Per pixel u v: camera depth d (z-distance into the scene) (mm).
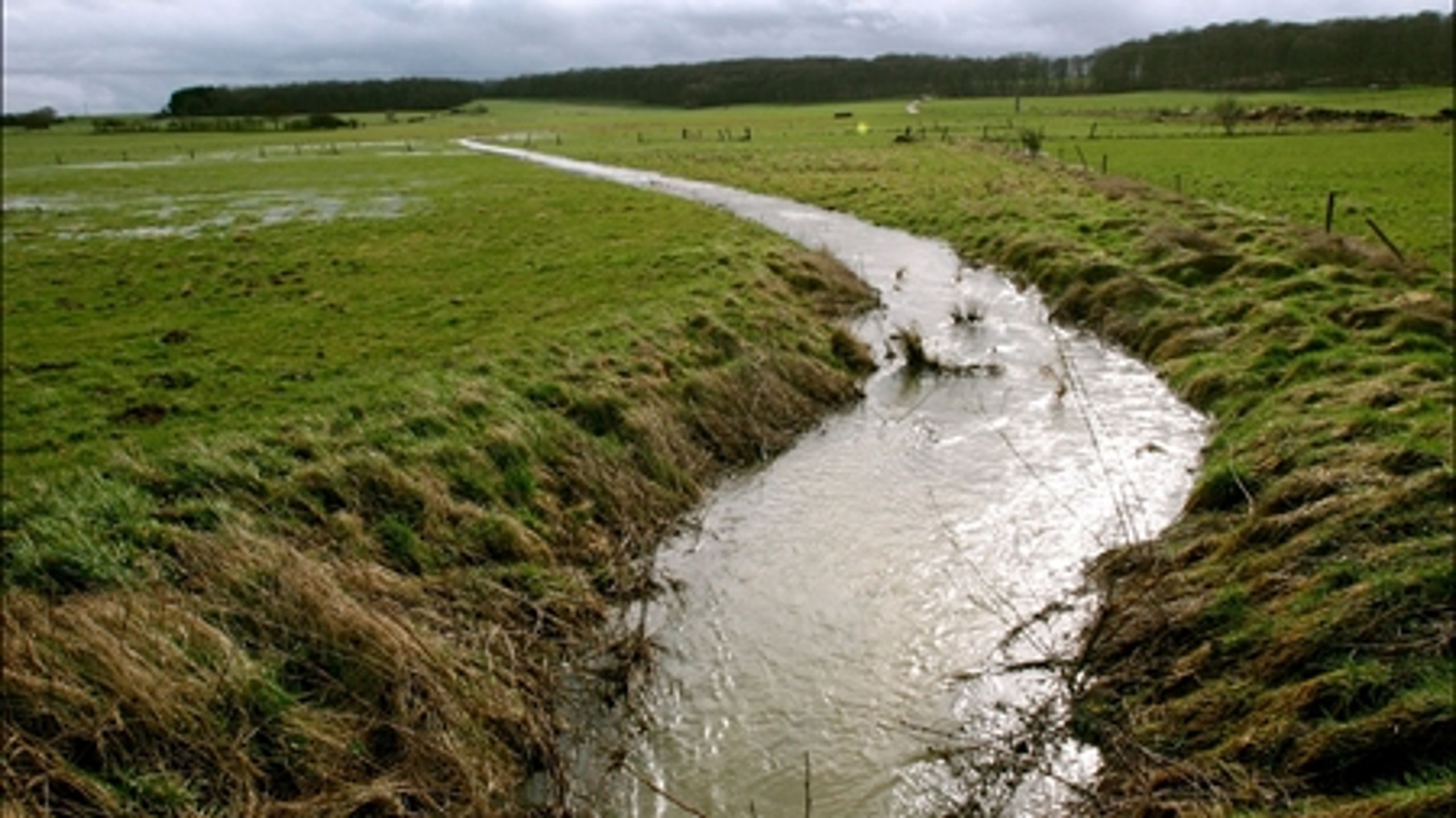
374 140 113125
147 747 7855
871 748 9039
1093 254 27125
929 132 91312
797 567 12484
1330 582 9016
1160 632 9477
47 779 7309
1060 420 17297
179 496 12008
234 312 24203
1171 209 33656
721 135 99875
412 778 8156
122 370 19250
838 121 120875
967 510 13773
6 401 17562
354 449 13242
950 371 20266
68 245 36250
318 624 9359
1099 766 8445
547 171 64938
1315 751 7238
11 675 7957
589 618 11266
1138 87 173000
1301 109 86875
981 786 8414
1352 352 16656
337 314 23438
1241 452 13742
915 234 36938
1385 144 60156
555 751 8961
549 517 12875
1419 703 7176
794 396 18062
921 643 10633
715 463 15820
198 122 158375
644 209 41531
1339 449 12156
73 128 166500
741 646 10781
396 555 11273
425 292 25719
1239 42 169125
